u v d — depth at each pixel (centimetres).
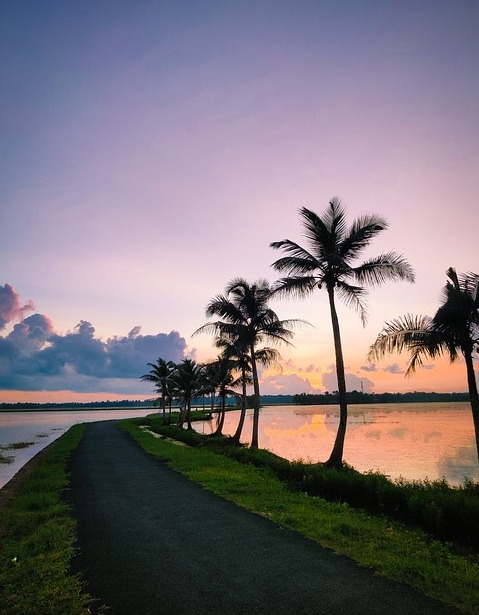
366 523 975
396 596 582
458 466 2384
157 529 927
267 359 3416
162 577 657
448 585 612
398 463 2516
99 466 2095
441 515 913
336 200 2139
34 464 2548
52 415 16938
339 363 2042
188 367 5244
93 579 655
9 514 1137
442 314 1502
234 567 693
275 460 1916
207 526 945
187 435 3775
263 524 959
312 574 660
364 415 9112
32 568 703
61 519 1027
